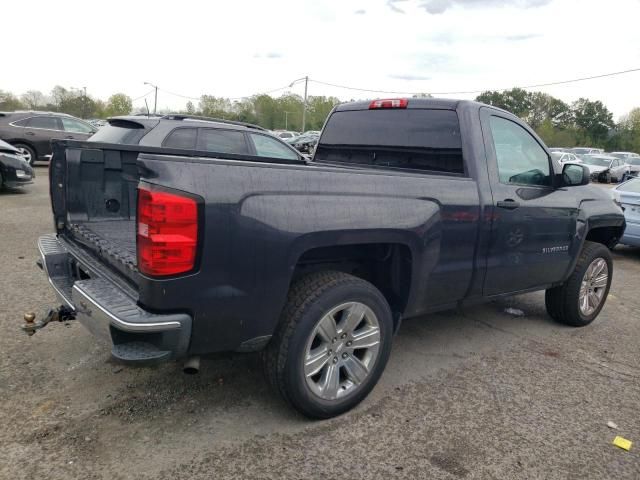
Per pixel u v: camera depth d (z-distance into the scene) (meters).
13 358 3.64
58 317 3.14
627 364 4.21
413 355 4.16
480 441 2.99
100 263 3.22
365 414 3.21
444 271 3.55
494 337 4.66
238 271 2.56
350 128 4.62
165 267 2.38
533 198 4.15
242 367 3.71
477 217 3.67
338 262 3.44
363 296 3.07
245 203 2.55
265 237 2.61
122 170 4.27
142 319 2.40
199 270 2.46
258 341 2.76
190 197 2.39
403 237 3.21
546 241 4.32
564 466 2.81
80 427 2.90
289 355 2.83
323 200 2.84
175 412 3.10
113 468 2.59
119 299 2.61
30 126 15.67
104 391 3.29
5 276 5.41
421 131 4.05
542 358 4.23
